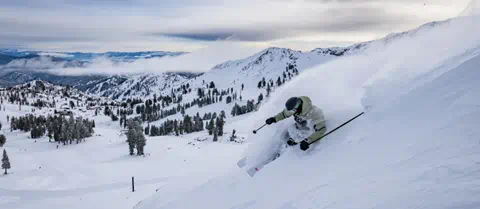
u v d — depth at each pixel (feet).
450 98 13.98
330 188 12.32
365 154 14.23
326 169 15.21
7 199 203.72
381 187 9.75
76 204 187.93
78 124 418.31
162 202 34.91
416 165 10.25
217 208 20.47
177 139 429.79
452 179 8.07
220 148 364.38
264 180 18.94
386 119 16.25
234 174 24.11
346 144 16.39
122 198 193.67
